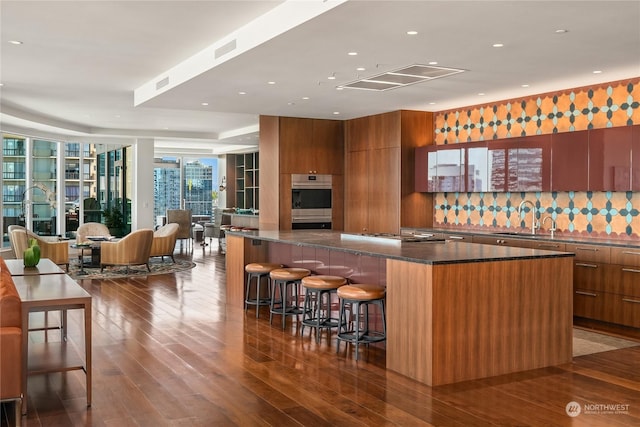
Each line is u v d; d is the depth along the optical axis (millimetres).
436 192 9352
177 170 19266
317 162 10375
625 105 6871
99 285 9320
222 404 3988
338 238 6645
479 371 4633
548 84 7215
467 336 4570
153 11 5078
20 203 12555
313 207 10352
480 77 6750
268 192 10273
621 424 3668
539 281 4934
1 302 3664
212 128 14109
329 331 6227
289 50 5473
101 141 14711
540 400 4109
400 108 9227
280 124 10055
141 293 8586
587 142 6938
